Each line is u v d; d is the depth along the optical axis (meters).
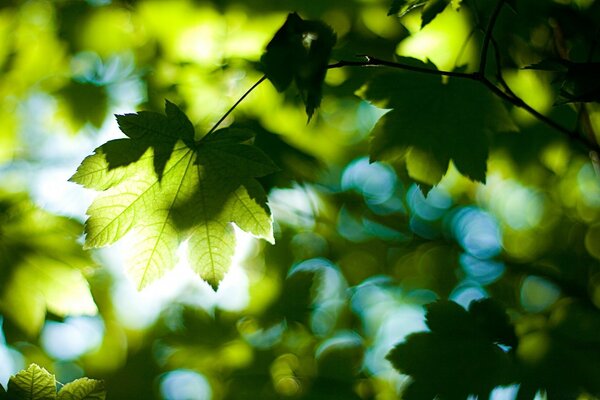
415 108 2.52
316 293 4.75
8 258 3.19
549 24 2.80
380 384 4.82
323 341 5.21
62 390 1.93
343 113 5.02
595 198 5.39
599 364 2.37
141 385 5.30
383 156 2.55
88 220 2.14
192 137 2.19
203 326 4.73
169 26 4.18
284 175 4.30
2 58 4.56
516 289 6.02
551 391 2.33
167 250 2.20
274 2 3.95
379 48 3.81
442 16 3.00
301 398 4.57
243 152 2.18
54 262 3.24
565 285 5.57
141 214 2.18
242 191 2.18
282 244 5.55
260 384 4.68
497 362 2.38
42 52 4.60
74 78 4.66
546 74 2.92
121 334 5.41
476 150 2.52
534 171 4.15
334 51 3.75
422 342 2.43
